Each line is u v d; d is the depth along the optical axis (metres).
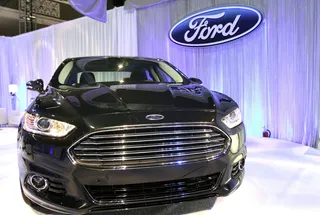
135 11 5.61
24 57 7.88
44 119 1.55
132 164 1.45
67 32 6.82
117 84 2.23
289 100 3.95
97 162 1.43
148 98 1.77
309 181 2.35
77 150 1.44
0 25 11.00
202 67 4.83
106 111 1.54
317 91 3.65
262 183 2.31
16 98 7.98
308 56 3.71
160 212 1.84
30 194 1.61
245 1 4.29
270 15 4.05
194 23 4.81
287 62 3.93
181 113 1.58
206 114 1.63
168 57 5.24
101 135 1.44
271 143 3.79
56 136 1.49
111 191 1.49
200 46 4.78
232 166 1.70
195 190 1.61
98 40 6.22
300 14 3.74
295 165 2.79
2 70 7.94
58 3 10.61
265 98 4.21
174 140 1.51
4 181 2.44
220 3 4.54
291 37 3.86
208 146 1.58
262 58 4.20
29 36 7.70
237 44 4.42
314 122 3.71
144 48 5.55
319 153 3.26
